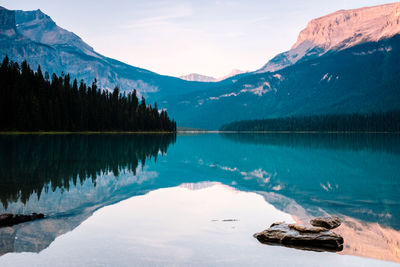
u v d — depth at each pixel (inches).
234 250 459.2
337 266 410.6
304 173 1277.1
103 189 896.3
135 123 6988.2
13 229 538.6
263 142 4069.9
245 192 896.9
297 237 487.2
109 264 401.7
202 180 1099.3
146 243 479.5
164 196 827.4
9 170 1184.8
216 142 4050.2
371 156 2005.4
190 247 466.9
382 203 760.3
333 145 3284.9
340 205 743.7
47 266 394.0
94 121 5974.4
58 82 5856.3
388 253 454.9
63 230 535.5
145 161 1647.4
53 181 990.4
